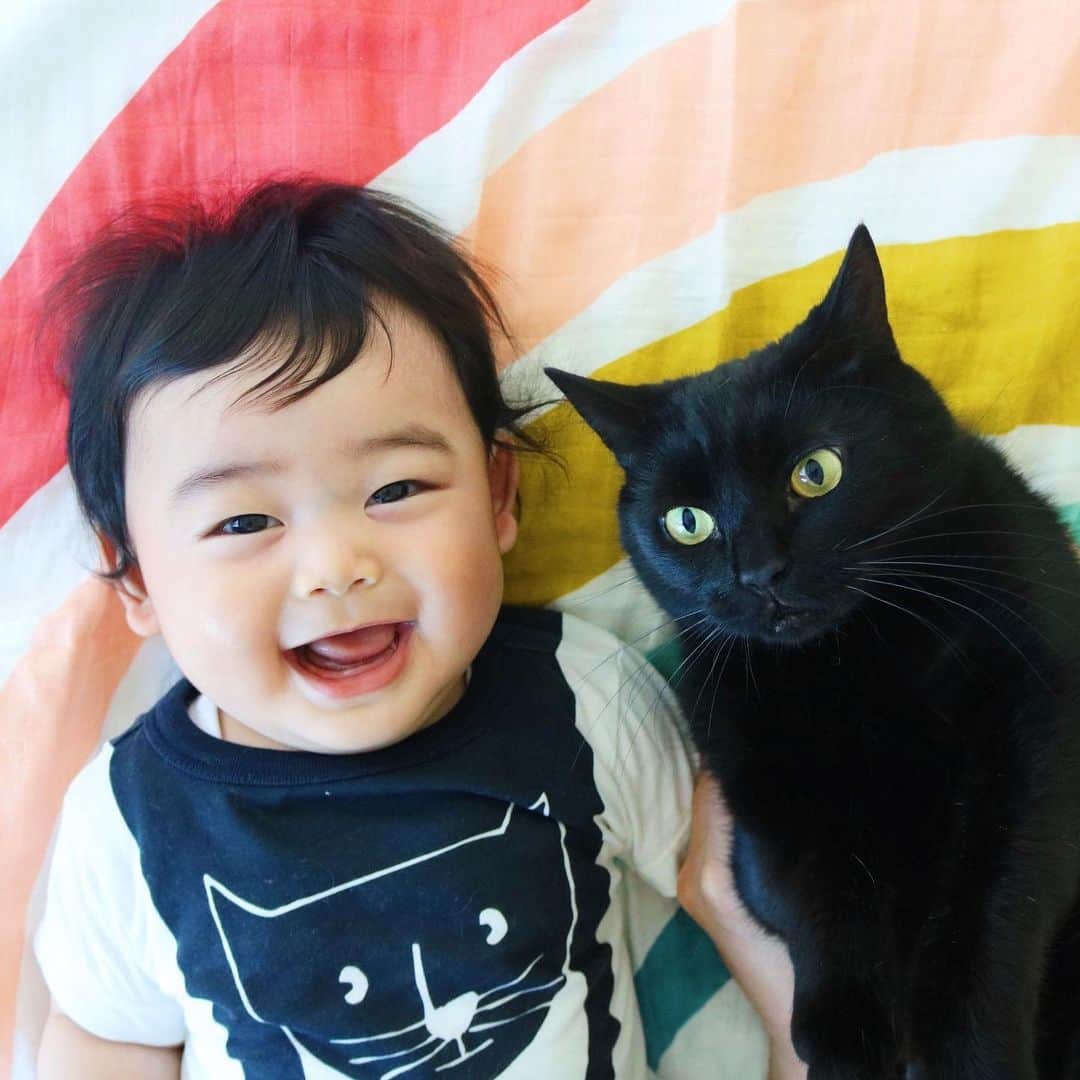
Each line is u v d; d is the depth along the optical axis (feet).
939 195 3.07
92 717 3.27
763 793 2.68
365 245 2.66
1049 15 2.96
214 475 2.43
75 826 2.92
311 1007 2.69
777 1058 3.21
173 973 2.81
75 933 2.90
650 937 3.46
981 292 3.09
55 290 2.97
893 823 2.61
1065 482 3.16
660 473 2.67
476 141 3.15
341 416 2.44
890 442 2.50
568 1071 2.85
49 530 3.17
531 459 3.27
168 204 2.98
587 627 3.32
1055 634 2.39
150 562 2.58
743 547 2.48
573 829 3.00
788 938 2.62
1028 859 2.25
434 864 2.79
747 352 3.17
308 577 2.43
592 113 3.16
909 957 2.53
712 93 3.11
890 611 2.57
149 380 2.49
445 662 2.71
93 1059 2.98
